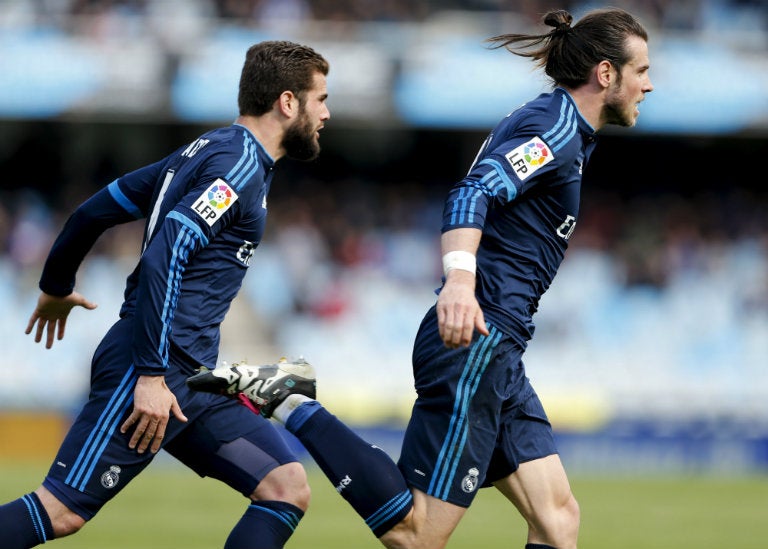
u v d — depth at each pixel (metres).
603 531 31.12
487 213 15.95
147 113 58.75
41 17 59.38
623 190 72.31
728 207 70.44
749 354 59.09
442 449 15.86
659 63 60.84
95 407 15.82
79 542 26.42
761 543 29.14
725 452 56.72
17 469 45.22
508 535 29.97
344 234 63.84
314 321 59.03
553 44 16.36
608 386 57.59
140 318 15.38
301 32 59.81
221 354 57.72
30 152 69.62
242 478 17.16
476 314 14.12
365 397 56.81
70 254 18.11
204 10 61.28
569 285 60.88
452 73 59.91
